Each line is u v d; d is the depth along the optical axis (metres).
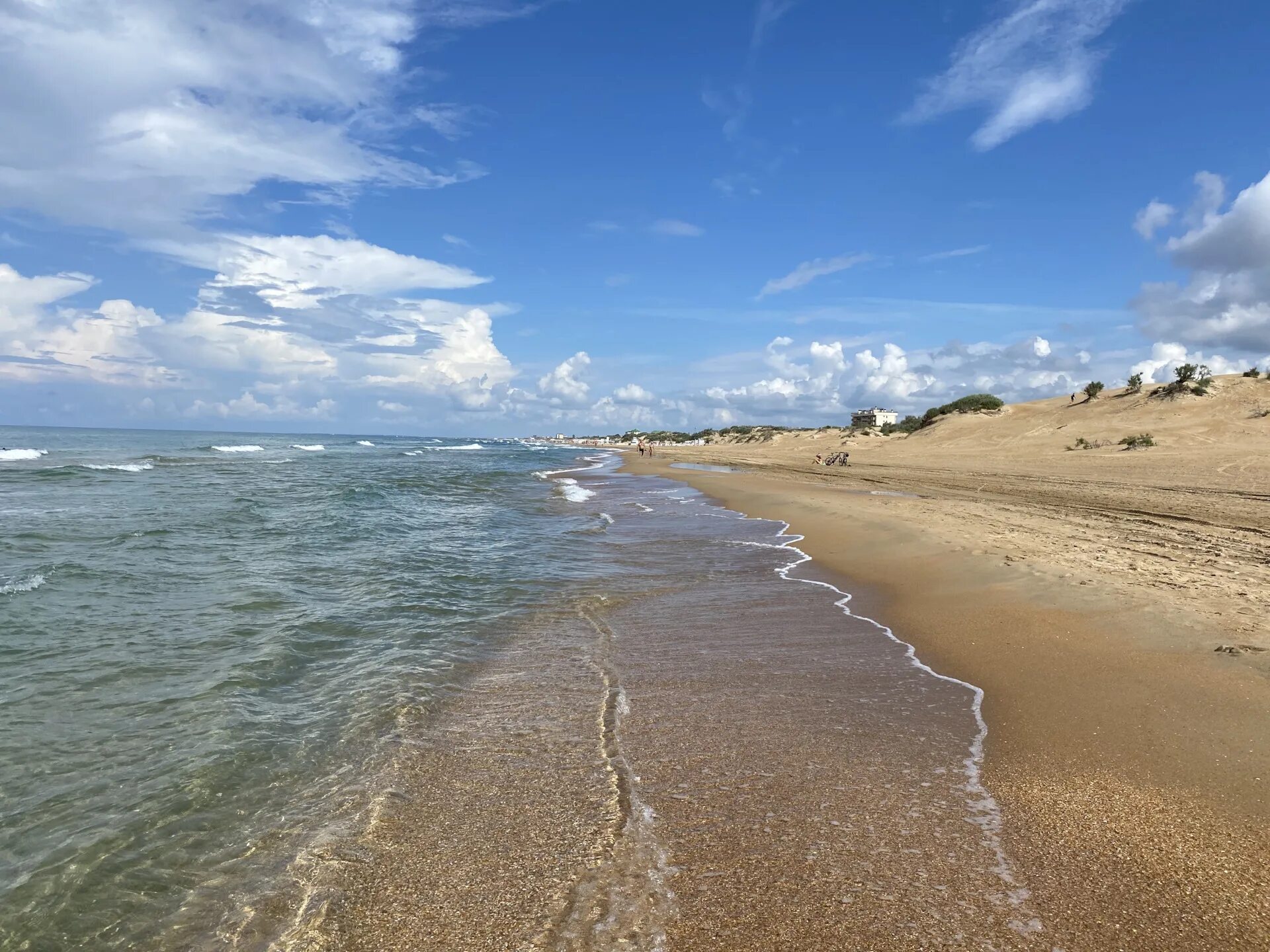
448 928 3.24
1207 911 3.15
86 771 4.82
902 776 4.59
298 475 35.69
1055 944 2.98
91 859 3.86
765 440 115.06
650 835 3.96
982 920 3.14
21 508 19.52
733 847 3.81
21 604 8.99
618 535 16.48
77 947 3.23
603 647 7.74
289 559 12.45
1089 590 8.88
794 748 5.06
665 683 6.55
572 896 3.44
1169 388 55.75
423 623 8.63
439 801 4.41
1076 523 15.65
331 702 6.09
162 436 166.62
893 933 3.09
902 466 44.25
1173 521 15.87
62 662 6.94
